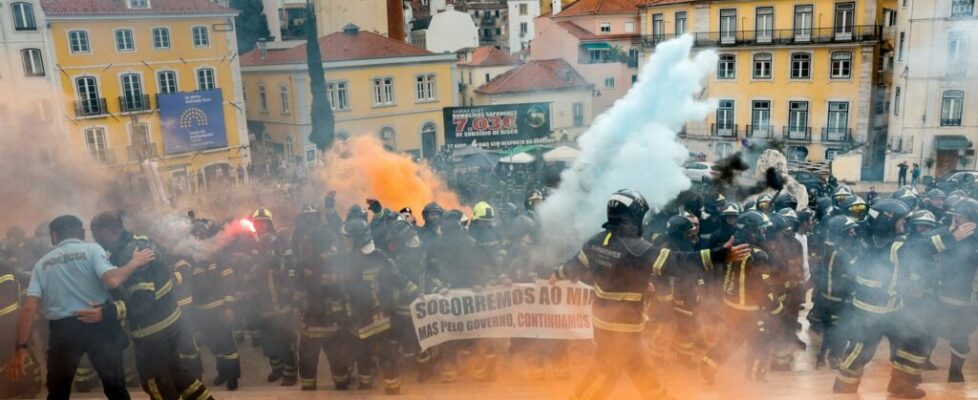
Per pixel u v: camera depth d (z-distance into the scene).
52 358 5.35
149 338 5.54
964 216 6.71
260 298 8.34
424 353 7.93
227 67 38.44
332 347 7.43
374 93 42.75
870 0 33.16
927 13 30.09
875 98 34.59
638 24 48.56
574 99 47.09
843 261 8.10
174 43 36.16
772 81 36.78
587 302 7.70
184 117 36.56
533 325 7.83
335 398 7.01
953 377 7.44
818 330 9.41
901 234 6.66
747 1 36.53
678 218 8.21
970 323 7.18
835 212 9.96
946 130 30.77
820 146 35.94
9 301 7.11
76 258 5.28
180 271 7.69
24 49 31.03
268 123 42.81
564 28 49.09
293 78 40.25
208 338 8.11
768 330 7.52
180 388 5.73
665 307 8.02
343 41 42.44
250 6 46.16
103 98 33.81
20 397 7.45
